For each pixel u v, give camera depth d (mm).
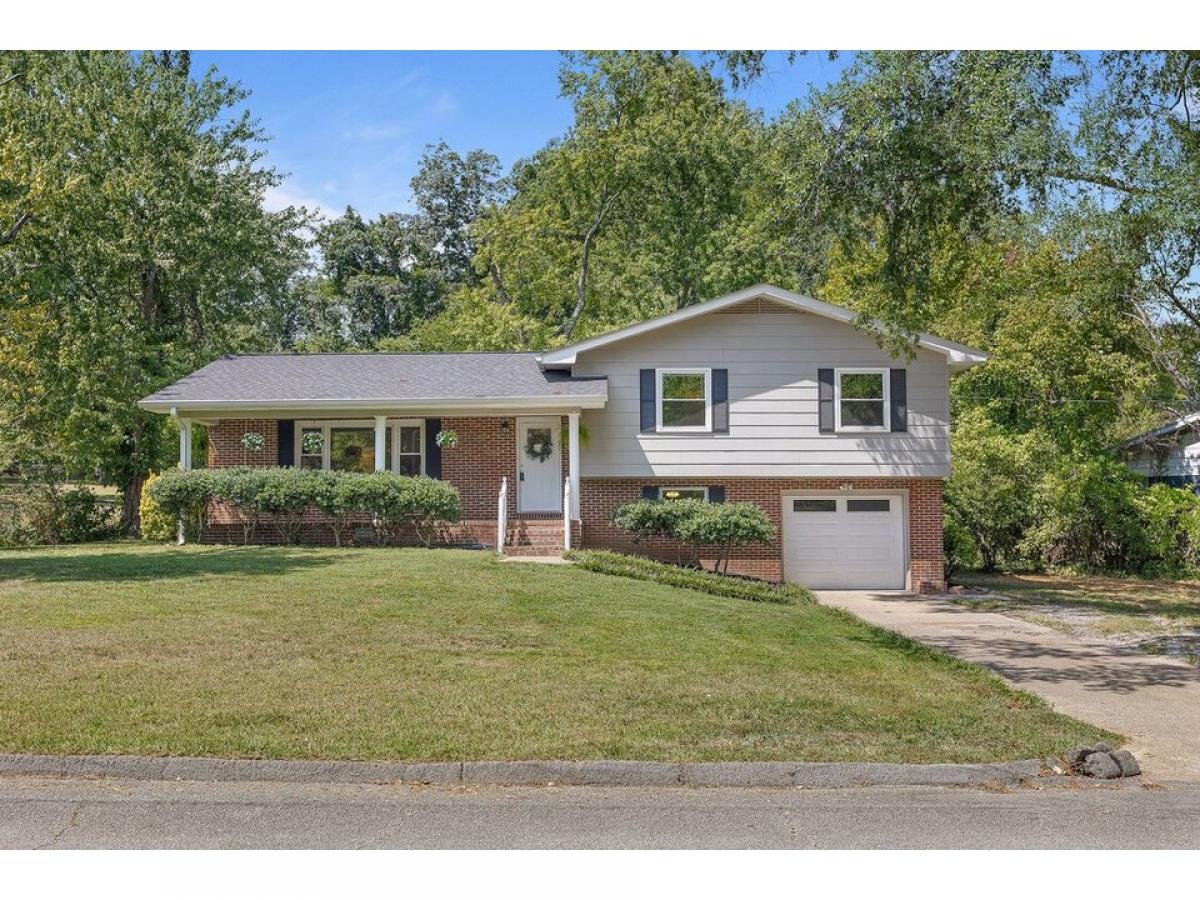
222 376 23062
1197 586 21828
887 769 7066
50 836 5805
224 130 31672
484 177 59219
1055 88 13320
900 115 13273
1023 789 6984
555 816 6246
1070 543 24828
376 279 54750
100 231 27406
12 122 23859
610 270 38188
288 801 6438
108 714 7727
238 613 11766
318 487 20031
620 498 21781
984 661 12219
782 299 21172
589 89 35906
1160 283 16531
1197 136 13680
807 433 21484
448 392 21312
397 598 13094
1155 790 7000
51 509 26562
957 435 24422
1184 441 25578
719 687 9234
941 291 15234
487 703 8375
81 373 26406
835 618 14797
